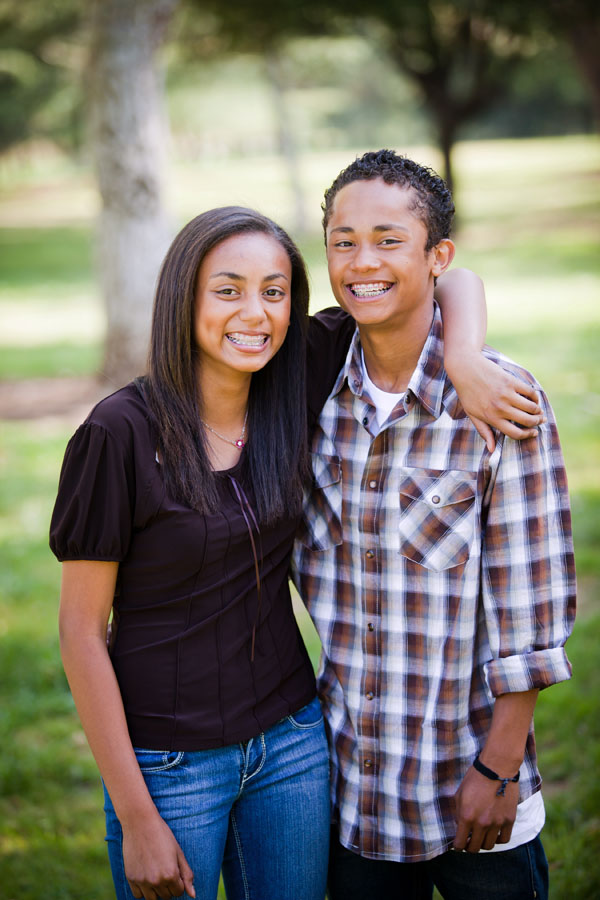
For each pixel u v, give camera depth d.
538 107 49.81
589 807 3.12
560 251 17.70
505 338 10.85
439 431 1.94
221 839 1.93
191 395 1.91
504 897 2.00
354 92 49.44
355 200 1.88
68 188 41.28
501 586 1.89
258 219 1.94
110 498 1.83
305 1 14.15
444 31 18.55
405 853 2.00
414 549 1.94
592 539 5.39
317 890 2.02
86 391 9.55
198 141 50.97
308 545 2.09
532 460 1.86
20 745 3.73
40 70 31.64
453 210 1.97
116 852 1.90
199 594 1.90
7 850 3.13
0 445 7.91
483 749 1.91
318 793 2.00
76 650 1.84
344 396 2.06
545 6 14.87
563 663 1.84
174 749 1.88
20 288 17.78
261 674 1.97
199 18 15.20
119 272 9.13
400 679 1.97
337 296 1.97
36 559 5.59
